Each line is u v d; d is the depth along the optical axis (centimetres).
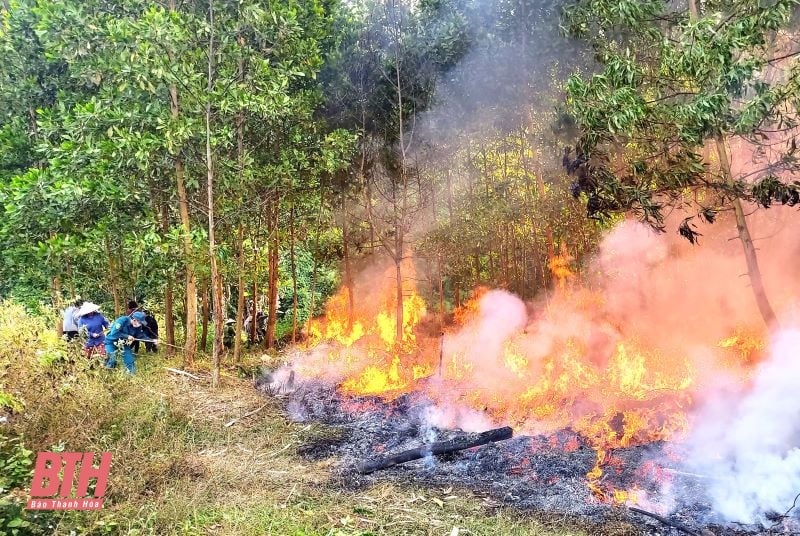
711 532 490
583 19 948
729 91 682
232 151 1182
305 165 1209
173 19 894
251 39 1041
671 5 923
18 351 631
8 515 421
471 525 501
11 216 962
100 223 1011
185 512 498
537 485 589
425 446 675
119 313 1223
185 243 979
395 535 482
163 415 737
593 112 773
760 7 661
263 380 1030
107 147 918
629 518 517
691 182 768
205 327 1409
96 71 983
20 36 1132
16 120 1168
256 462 654
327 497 559
